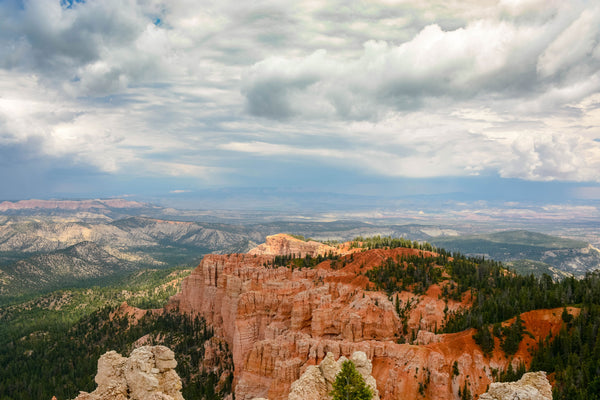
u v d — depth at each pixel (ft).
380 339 523.29
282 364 438.81
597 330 391.24
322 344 445.37
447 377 393.70
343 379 211.20
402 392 395.75
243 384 509.76
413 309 568.00
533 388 180.86
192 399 557.33
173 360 197.57
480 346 419.54
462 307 549.13
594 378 324.19
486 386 385.09
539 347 400.88
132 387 186.19
